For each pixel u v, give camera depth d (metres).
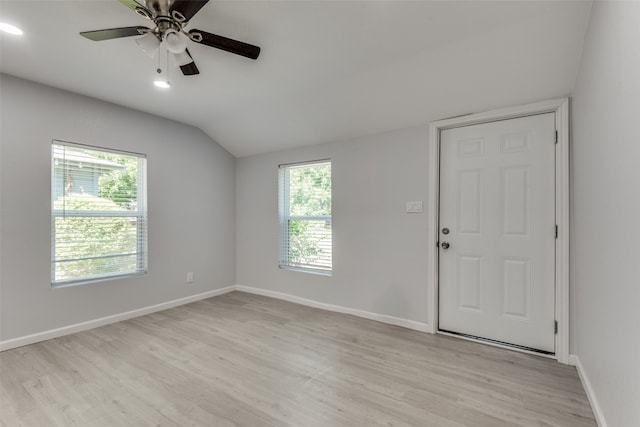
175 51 1.75
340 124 3.29
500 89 2.40
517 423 1.67
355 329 3.02
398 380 2.09
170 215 3.72
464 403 1.84
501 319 2.63
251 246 4.41
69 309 2.90
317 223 3.83
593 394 1.76
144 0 1.70
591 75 1.75
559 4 1.72
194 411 1.77
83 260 3.04
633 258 1.17
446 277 2.89
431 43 2.13
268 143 3.99
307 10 1.78
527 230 2.52
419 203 2.99
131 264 3.41
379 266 3.25
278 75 2.60
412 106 2.80
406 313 3.08
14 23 1.89
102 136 3.13
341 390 1.98
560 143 2.34
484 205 2.71
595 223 1.71
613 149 1.38
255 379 2.11
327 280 3.66
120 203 3.32
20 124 2.63
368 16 1.83
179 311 3.58
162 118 3.64
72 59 2.34
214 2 1.71
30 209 2.69
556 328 2.38
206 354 2.48
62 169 2.90
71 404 1.83
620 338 1.32
